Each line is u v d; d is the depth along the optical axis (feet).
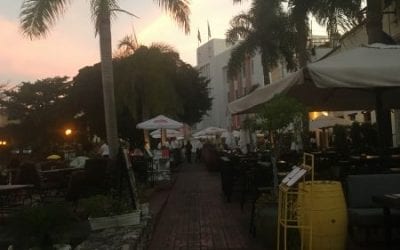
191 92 162.30
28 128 174.29
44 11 46.47
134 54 120.67
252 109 36.06
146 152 70.95
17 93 177.17
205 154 114.32
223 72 287.28
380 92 33.09
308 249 20.85
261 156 47.62
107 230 26.20
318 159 40.32
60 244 21.90
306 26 75.31
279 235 22.48
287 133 27.07
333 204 20.66
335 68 25.34
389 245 22.67
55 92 180.75
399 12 62.28
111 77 45.70
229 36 113.50
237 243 27.35
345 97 42.01
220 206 42.86
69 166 67.82
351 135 75.15
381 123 33.32
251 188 40.09
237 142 143.74
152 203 44.42
